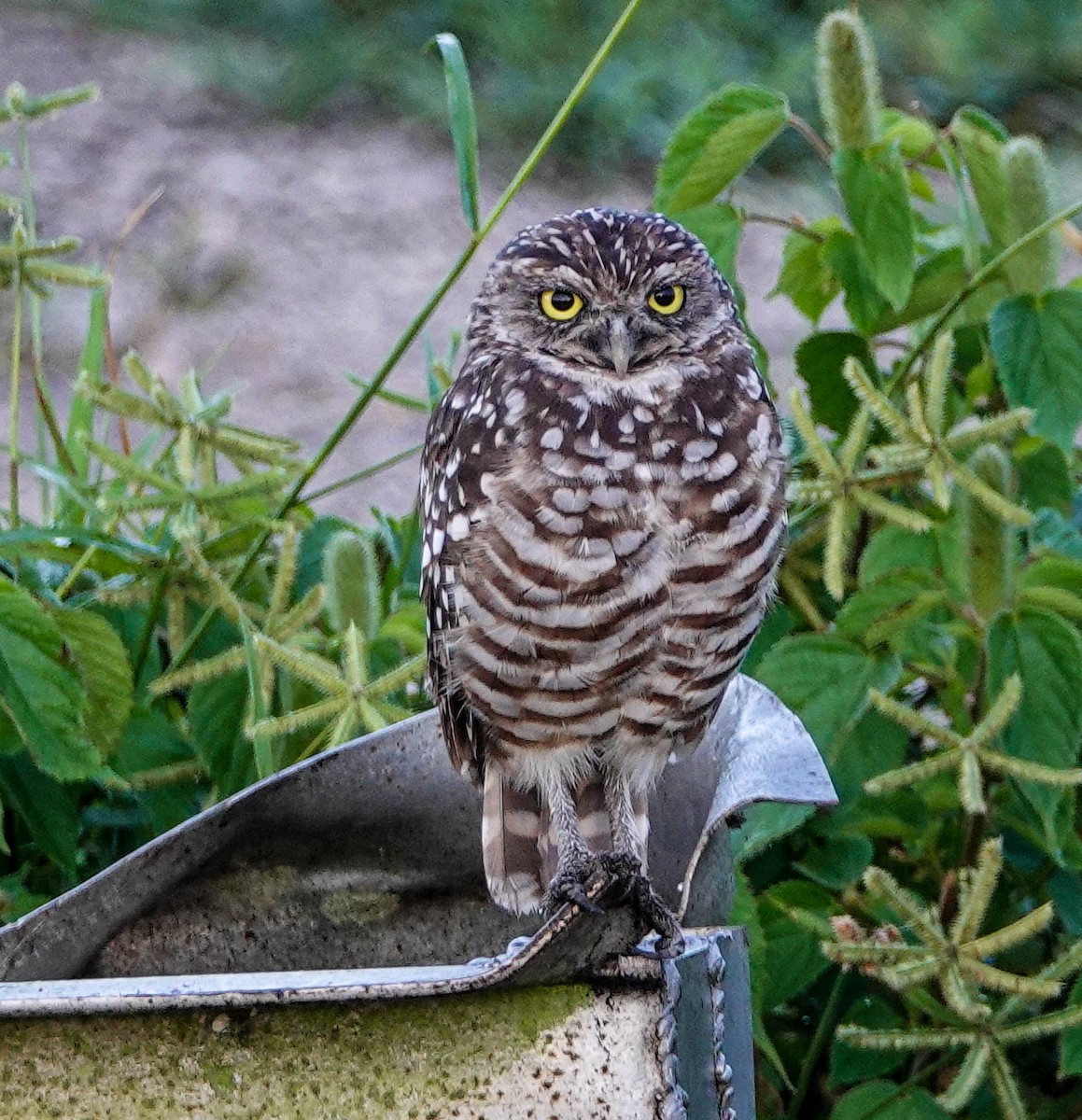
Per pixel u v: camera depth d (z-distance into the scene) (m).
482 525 6.33
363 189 21.23
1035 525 7.74
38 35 24.39
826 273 8.41
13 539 7.26
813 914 7.35
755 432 6.53
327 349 18.17
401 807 5.85
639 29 24.45
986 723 6.52
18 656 6.86
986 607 7.13
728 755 5.92
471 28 24.80
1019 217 7.88
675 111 23.11
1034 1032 6.52
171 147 21.78
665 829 6.54
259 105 23.05
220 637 8.02
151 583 7.78
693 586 6.32
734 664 6.47
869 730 7.39
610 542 6.26
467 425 6.57
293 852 5.71
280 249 19.86
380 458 16.14
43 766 6.84
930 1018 7.45
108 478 10.37
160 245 19.56
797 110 22.61
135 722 7.84
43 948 5.43
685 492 6.32
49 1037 4.53
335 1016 4.51
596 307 6.75
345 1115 4.50
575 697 6.43
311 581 8.38
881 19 25.12
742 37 24.41
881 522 8.23
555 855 6.54
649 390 6.56
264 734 6.60
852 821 7.50
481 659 6.44
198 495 7.58
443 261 20.08
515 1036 4.50
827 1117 7.98
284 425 16.81
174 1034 4.51
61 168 20.91
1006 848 7.78
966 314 8.30
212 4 25.27
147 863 5.46
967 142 7.96
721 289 7.07
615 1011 4.50
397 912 5.92
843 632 7.24
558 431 6.37
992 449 7.02
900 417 6.84
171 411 7.87
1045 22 24.94
